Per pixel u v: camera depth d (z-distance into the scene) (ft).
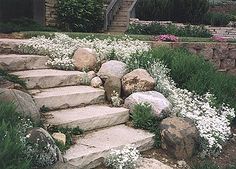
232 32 48.16
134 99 19.98
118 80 21.47
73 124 17.42
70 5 40.24
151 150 18.11
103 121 18.62
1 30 32.65
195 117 19.80
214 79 24.26
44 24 41.09
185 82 24.13
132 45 28.73
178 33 43.68
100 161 15.78
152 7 51.39
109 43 28.96
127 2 51.34
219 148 19.17
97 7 42.22
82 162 15.05
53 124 16.85
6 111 14.19
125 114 19.69
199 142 18.78
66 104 19.36
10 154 11.84
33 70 22.00
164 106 19.45
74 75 21.85
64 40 26.89
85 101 20.21
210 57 33.86
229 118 22.12
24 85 19.13
